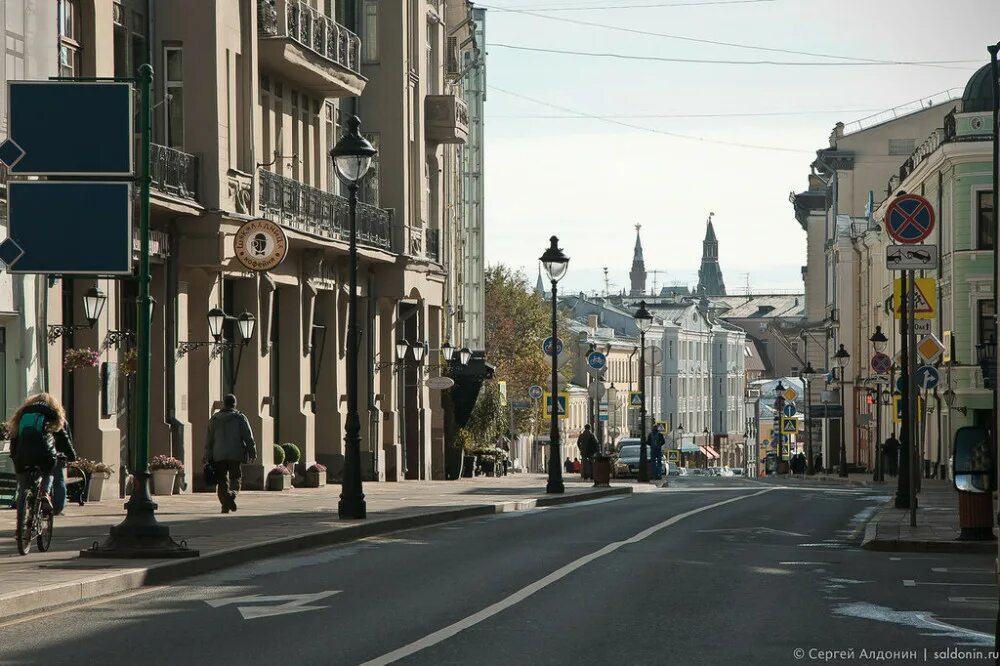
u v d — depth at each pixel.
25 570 27.12
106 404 50.69
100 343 50.19
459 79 109.19
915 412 42.00
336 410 73.75
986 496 35.44
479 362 93.31
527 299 175.50
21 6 46.09
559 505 60.81
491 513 52.03
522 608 23.80
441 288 90.19
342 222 71.88
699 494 72.12
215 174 57.06
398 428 83.62
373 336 79.94
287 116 68.25
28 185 34.88
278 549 33.84
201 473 58.66
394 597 25.33
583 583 27.45
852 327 163.50
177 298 56.44
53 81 33.88
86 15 50.81
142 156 30.62
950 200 105.62
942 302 109.38
